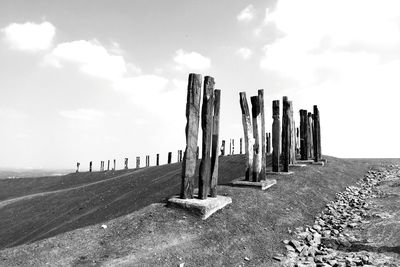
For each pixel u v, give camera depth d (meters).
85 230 9.67
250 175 15.41
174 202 11.13
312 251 9.97
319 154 24.39
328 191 16.83
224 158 28.00
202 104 12.02
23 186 52.81
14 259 8.05
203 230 10.01
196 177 22.97
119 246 8.77
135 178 31.59
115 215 19.64
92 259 8.15
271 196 14.01
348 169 23.05
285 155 18.53
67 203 29.92
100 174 47.72
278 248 10.17
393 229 10.98
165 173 28.91
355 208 14.45
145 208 11.26
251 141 15.38
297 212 13.14
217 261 8.82
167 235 9.45
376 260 8.91
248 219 11.41
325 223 12.65
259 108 15.46
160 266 8.05
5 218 30.91
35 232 23.19
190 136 11.57
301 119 23.97
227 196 13.04
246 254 9.47
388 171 23.23
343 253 9.78
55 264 7.89
